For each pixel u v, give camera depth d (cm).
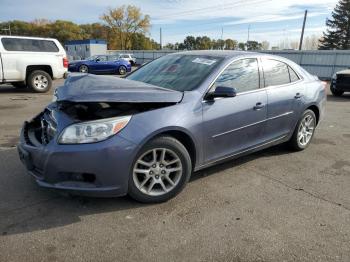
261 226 314
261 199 368
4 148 516
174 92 354
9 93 1155
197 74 399
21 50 1138
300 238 297
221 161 406
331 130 694
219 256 271
